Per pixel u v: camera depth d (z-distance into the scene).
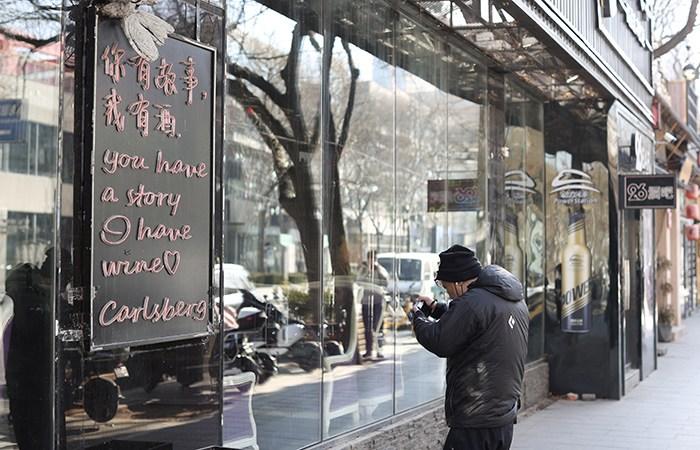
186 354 5.07
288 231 7.32
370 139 8.48
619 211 12.73
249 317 6.76
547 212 12.84
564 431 10.34
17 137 4.16
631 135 13.80
